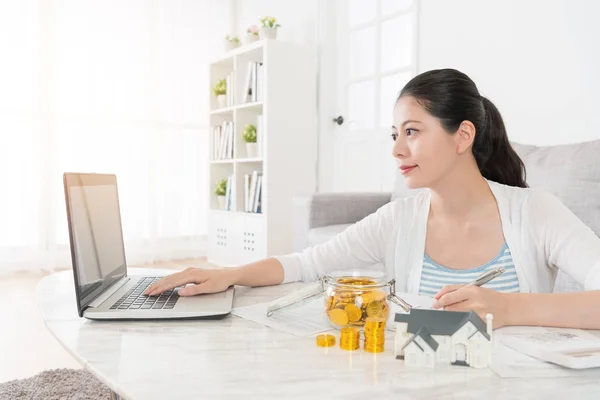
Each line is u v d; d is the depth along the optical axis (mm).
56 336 757
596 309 771
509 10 2639
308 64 3840
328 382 576
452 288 813
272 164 3674
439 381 583
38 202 3941
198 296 963
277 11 4320
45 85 3969
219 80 4320
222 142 4168
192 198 4637
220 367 623
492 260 1037
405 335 658
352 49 3779
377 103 3584
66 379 1718
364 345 701
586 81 2309
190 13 4590
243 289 1078
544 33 2477
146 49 4379
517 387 565
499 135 1091
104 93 4215
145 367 620
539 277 1033
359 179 3734
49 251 3990
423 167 936
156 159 4441
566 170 1830
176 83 4535
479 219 1048
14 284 3471
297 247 2775
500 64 2693
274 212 3686
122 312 841
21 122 3891
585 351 665
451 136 934
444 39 3016
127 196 4328
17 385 1666
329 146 3924
